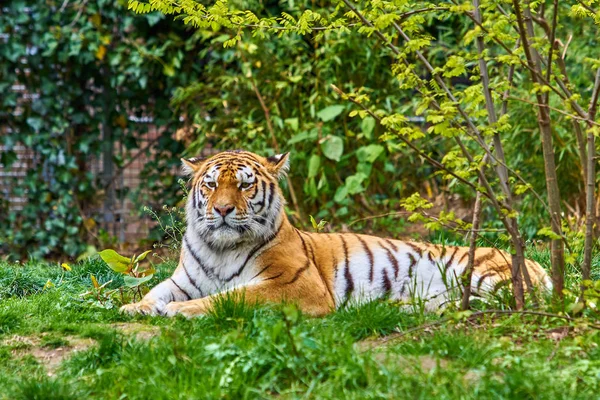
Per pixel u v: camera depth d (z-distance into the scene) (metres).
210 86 18.73
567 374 7.14
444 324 8.79
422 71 18.66
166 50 19.14
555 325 8.69
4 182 19.48
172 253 14.73
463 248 11.48
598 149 9.97
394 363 7.29
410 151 18.16
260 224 10.58
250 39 18.23
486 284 10.95
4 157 19.22
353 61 18.31
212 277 10.74
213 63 18.83
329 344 7.62
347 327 8.97
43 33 18.67
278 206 10.90
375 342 8.62
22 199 19.69
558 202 8.84
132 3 9.45
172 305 10.08
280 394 7.05
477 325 8.91
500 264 11.16
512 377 6.86
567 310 8.35
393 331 9.02
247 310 9.20
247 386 7.09
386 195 19.19
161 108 19.48
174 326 9.27
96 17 18.77
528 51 8.38
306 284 10.52
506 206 8.95
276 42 18.52
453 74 8.45
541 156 17.05
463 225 9.05
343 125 18.80
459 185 17.41
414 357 7.70
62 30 18.64
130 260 11.36
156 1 9.37
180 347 7.80
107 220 19.73
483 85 9.18
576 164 16.59
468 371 7.33
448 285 11.16
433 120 8.19
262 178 10.79
